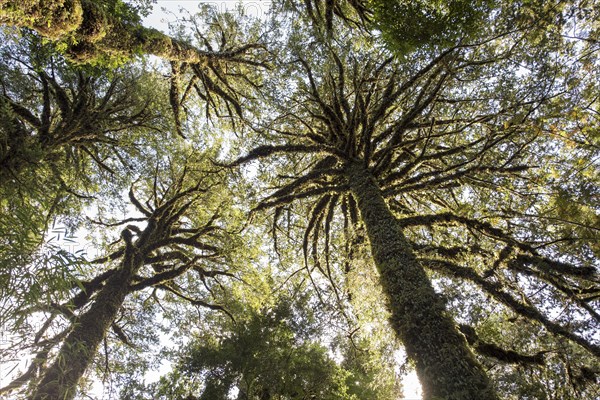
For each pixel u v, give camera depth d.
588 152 6.47
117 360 14.68
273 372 8.89
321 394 9.48
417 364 5.16
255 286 14.81
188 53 10.24
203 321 15.84
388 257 6.67
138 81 11.33
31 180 4.26
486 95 9.72
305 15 12.13
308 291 11.98
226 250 14.15
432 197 11.30
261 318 9.88
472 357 5.00
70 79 9.58
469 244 9.64
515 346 8.97
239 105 13.88
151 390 10.70
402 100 10.08
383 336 7.32
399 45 5.99
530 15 6.40
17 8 4.57
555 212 7.38
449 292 8.08
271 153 11.08
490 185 8.76
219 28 14.66
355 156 9.86
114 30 6.96
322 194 10.65
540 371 7.77
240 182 13.92
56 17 5.04
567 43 6.70
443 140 11.52
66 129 8.88
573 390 7.73
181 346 10.81
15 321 3.22
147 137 12.36
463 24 5.79
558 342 7.41
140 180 15.79
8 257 3.30
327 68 10.62
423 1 5.82
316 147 10.28
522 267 8.29
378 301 7.39
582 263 8.03
